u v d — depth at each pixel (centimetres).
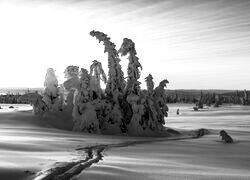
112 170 1532
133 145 3025
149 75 4784
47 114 5028
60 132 3941
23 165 1497
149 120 4497
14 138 2747
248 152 2689
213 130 5075
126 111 4712
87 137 3528
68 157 1898
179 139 4031
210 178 1463
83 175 1405
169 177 1443
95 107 4553
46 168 1456
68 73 5138
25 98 5116
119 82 4812
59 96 5362
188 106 14862
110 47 4784
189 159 2170
